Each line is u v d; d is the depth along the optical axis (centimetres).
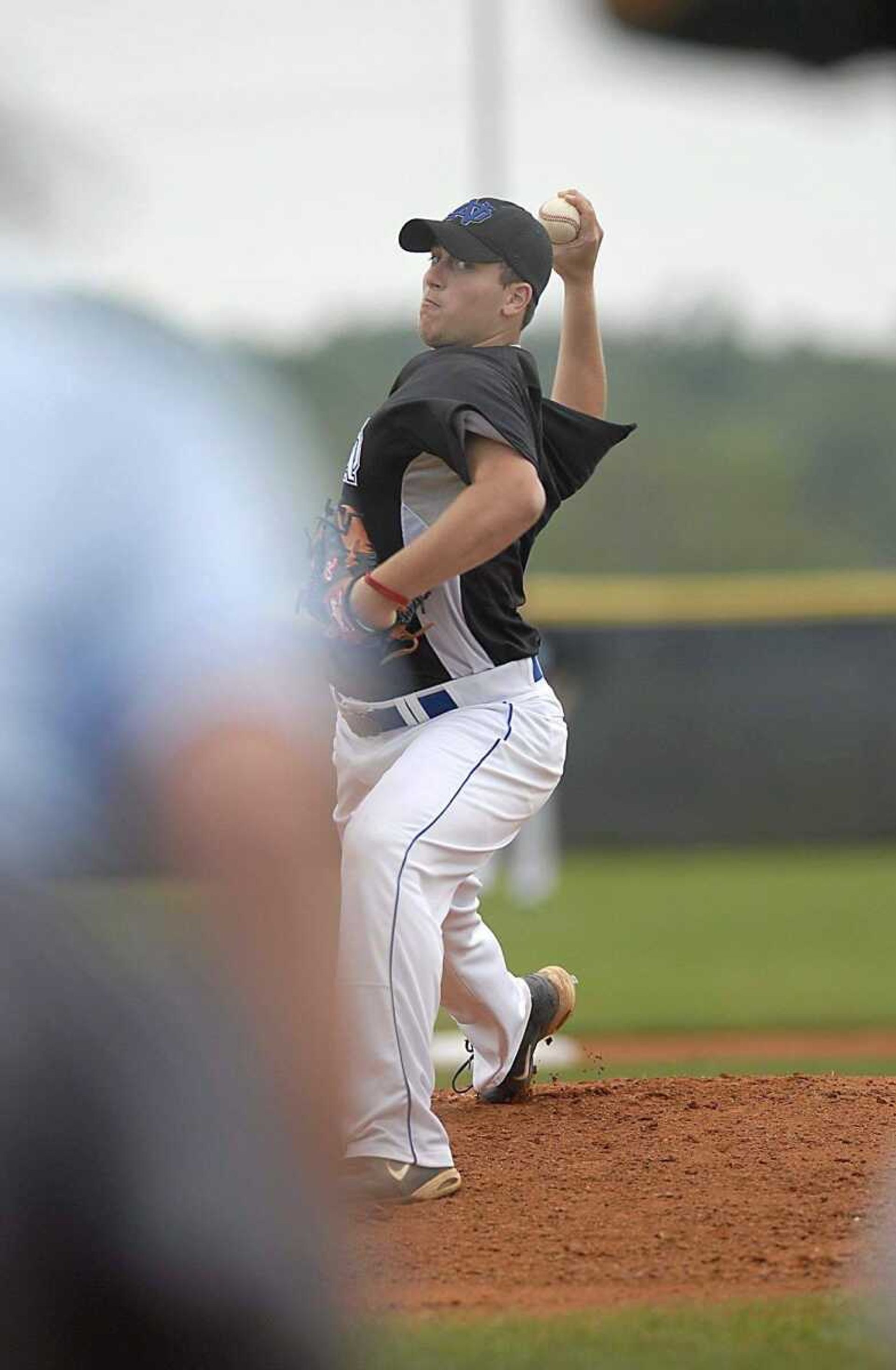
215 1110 480
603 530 14525
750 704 6400
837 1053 3083
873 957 4262
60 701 445
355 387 15338
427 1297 1045
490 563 1330
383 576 1230
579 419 1427
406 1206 1270
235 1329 498
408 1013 1262
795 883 5675
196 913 457
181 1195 484
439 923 1295
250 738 445
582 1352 893
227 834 443
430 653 1336
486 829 1327
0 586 446
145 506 451
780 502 14875
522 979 1619
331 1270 525
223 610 450
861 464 15250
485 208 1323
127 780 446
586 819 6431
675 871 6069
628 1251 1158
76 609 446
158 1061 474
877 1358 878
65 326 456
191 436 460
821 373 16300
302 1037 474
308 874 453
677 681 6406
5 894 463
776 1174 1356
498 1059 1556
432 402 1230
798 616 6381
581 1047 3183
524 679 1369
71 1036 471
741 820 6419
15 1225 479
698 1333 928
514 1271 1114
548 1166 1397
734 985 3888
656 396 16175
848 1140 1471
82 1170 479
